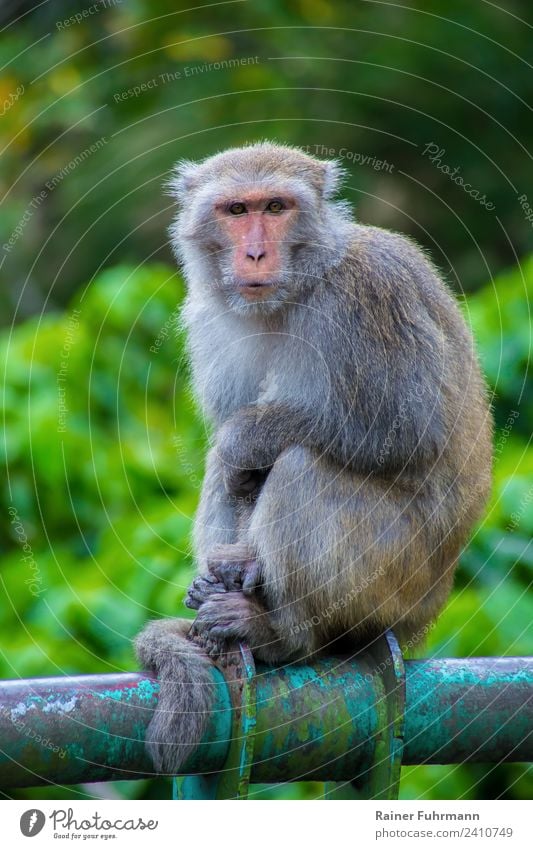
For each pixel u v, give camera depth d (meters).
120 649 13.77
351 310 10.91
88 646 13.89
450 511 10.98
